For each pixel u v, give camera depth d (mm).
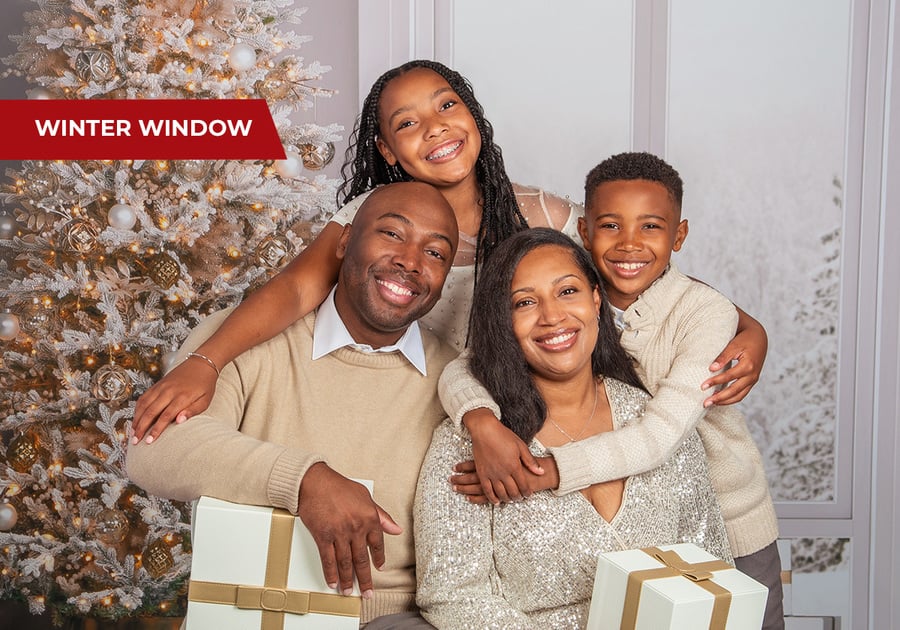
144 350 2805
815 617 3049
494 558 1494
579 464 1444
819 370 3023
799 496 3043
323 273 1742
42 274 2854
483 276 1562
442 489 1495
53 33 2789
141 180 2852
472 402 1495
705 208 3006
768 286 3014
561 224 1998
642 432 1502
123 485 2723
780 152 2984
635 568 1314
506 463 1415
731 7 2965
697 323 1667
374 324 1606
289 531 1327
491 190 1927
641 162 1738
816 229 3002
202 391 1479
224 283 2828
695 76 2980
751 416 3037
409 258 1567
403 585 1612
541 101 3008
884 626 3033
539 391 1564
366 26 2990
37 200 2852
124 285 2811
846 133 2977
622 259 1709
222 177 2863
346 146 3215
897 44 2920
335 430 1633
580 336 1500
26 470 2801
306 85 3145
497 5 2982
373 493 1615
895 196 2951
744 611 1252
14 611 2896
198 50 2828
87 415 2832
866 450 3023
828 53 2965
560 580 1465
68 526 2762
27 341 2814
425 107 1847
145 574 2723
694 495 1569
